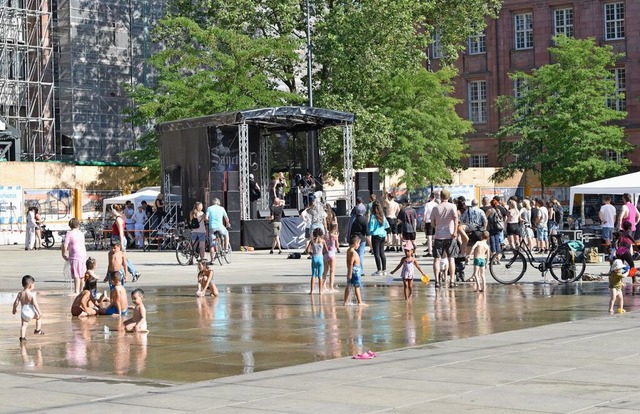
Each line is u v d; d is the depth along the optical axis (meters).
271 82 64.69
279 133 55.62
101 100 84.94
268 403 11.97
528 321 19.95
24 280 18.62
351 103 61.84
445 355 15.48
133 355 16.44
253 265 38.00
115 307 22.36
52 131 82.12
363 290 27.09
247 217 49.38
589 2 87.88
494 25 92.50
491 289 27.02
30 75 82.69
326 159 62.44
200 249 38.09
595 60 73.81
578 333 17.81
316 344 17.28
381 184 67.62
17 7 82.25
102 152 84.94
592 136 72.50
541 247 42.84
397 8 61.38
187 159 51.38
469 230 31.00
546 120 73.44
